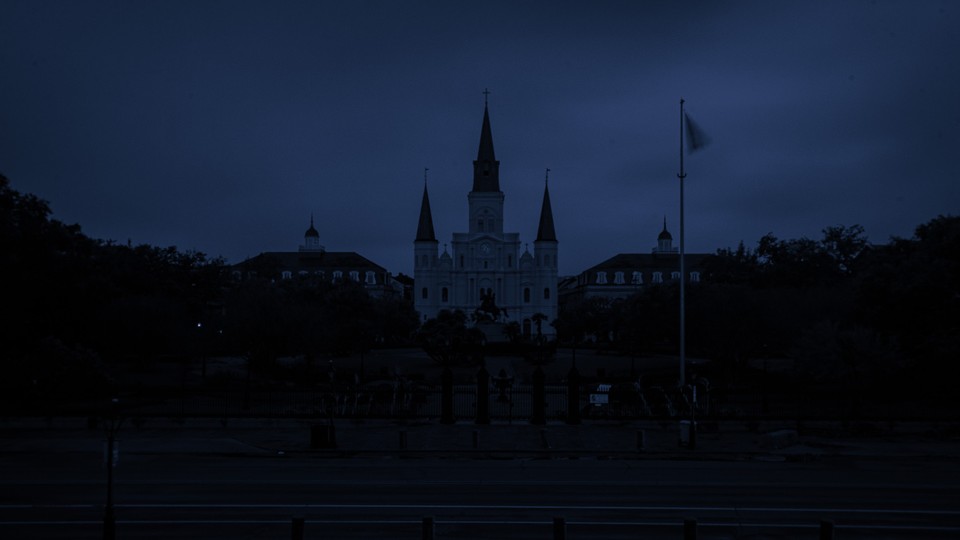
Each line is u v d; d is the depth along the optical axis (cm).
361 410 3859
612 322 9988
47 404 3741
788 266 8062
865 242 8431
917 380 4381
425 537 1272
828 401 4225
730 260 8475
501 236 15862
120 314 5491
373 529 1667
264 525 1705
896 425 3328
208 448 2803
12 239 4369
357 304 8438
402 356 8619
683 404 3706
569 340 12638
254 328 5378
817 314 5300
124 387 4516
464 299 15825
